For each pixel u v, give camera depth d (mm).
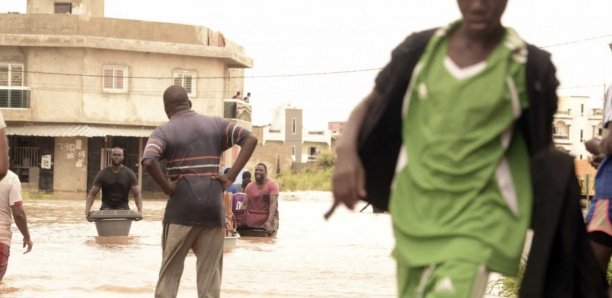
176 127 7945
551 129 3705
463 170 3580
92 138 47281
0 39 45375
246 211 19734
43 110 46281
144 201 40156
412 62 3729
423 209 3629
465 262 3447
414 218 3654
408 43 3746
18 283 11047
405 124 3725
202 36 48594
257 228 19656
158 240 18469
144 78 47531
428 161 3637
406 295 3643
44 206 32719
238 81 61375
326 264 14484
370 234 22391
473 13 3596
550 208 3586
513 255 3551
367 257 15961
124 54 47000
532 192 3646
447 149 3600
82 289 10531
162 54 47844
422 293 3518
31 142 47031
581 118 101312
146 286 10859
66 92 46312
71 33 45938
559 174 3596
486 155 3600
